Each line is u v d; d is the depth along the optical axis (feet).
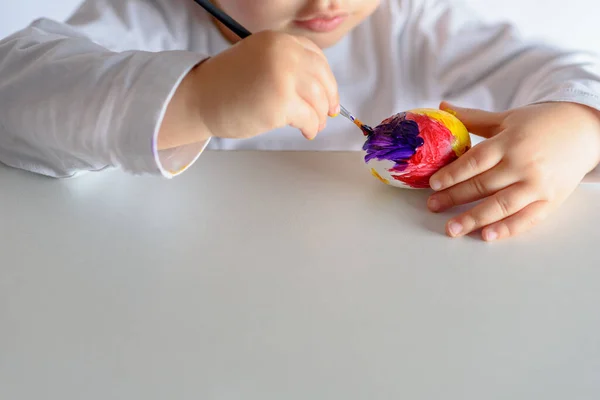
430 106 2.17
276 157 1.57
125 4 1.98
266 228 1.34
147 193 1.43
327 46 1.95
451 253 1.30
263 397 1.04
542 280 1.24
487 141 1.46
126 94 1.36
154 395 1.05
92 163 1.45
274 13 1.73
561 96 1.57
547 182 1.42
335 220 1.37
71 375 1.07
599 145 1.52
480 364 1.09
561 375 1.08
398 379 1.07
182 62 1.37
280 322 1.14
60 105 1.40
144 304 1.17
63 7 2.63
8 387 1.05
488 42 2.07
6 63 1.54
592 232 1.36
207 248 1.28
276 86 1.32
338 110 1.45
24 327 1.13
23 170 1.50
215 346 1.11
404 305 1.18
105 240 1.30
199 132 1.39
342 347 1.11
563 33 2.57
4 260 1.25
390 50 2.11
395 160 1.43
